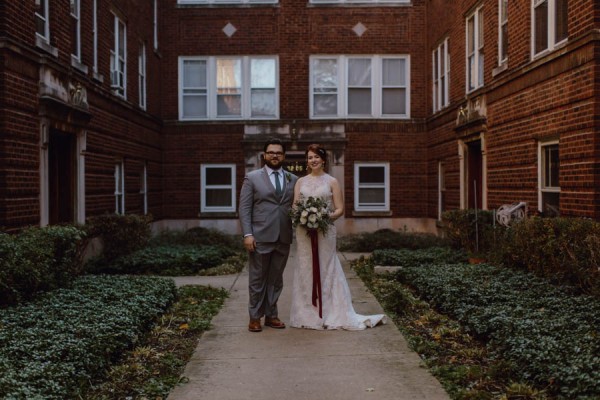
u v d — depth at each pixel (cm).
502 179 1134
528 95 1001
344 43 1839
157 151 1777
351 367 512
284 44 1842
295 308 657
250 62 1850
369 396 442
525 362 458
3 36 787
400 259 1116
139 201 1561
